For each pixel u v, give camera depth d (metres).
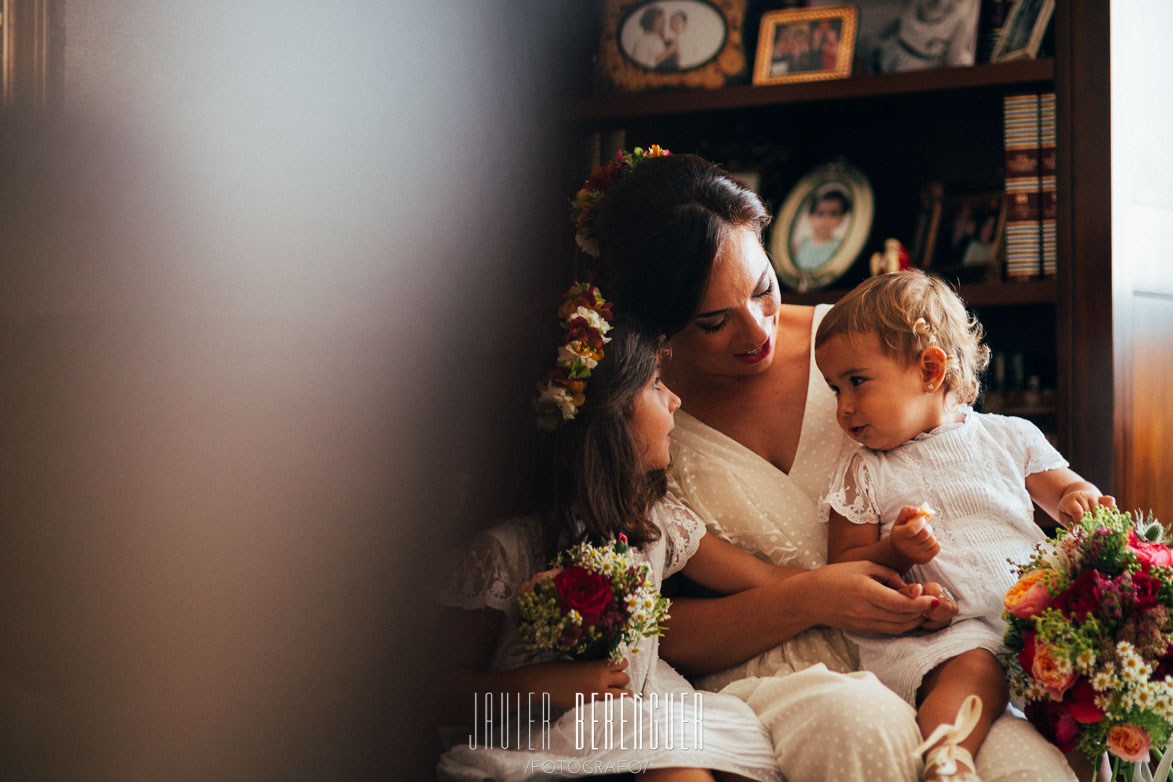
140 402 1.38
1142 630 1.24
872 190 2.42
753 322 1.48
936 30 2.34
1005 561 1.41
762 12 2.54
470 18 2.16
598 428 1.43
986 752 1.22
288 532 1.36
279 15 1.80
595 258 1.64
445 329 1.60
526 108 2.36
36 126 1.61
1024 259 2.15
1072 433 2.02
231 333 1.51
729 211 1.47
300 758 1.26
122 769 1.19
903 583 1.38
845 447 1.56
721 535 1.53
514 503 1.46
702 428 1.59
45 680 1.23
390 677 1.32
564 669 1.28
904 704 1.24
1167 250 2.12
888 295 1.49
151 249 1.63
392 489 1.43
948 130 2.47
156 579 1.29
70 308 1.55
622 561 1.32
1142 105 2.08
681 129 2.53
